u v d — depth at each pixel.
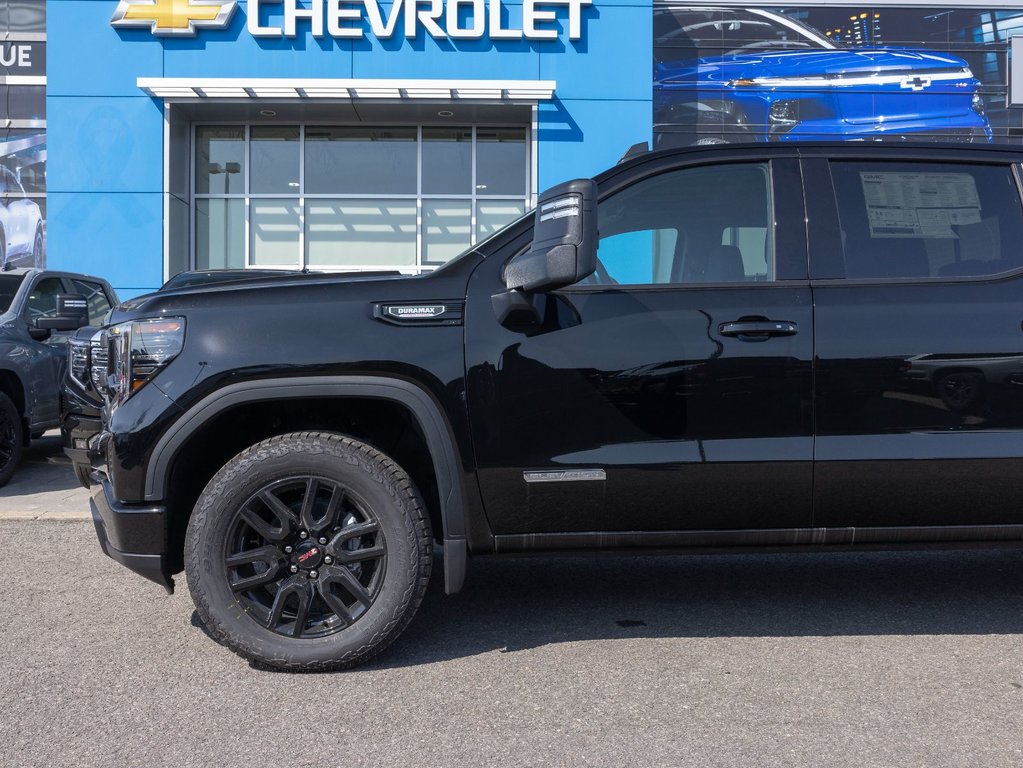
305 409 3.25
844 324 3.07
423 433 3.08
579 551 3.14
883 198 3.24
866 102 14.02
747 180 3.24
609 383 3.03
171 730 2.61
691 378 3.04
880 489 3.08
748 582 4.19
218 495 2.96
